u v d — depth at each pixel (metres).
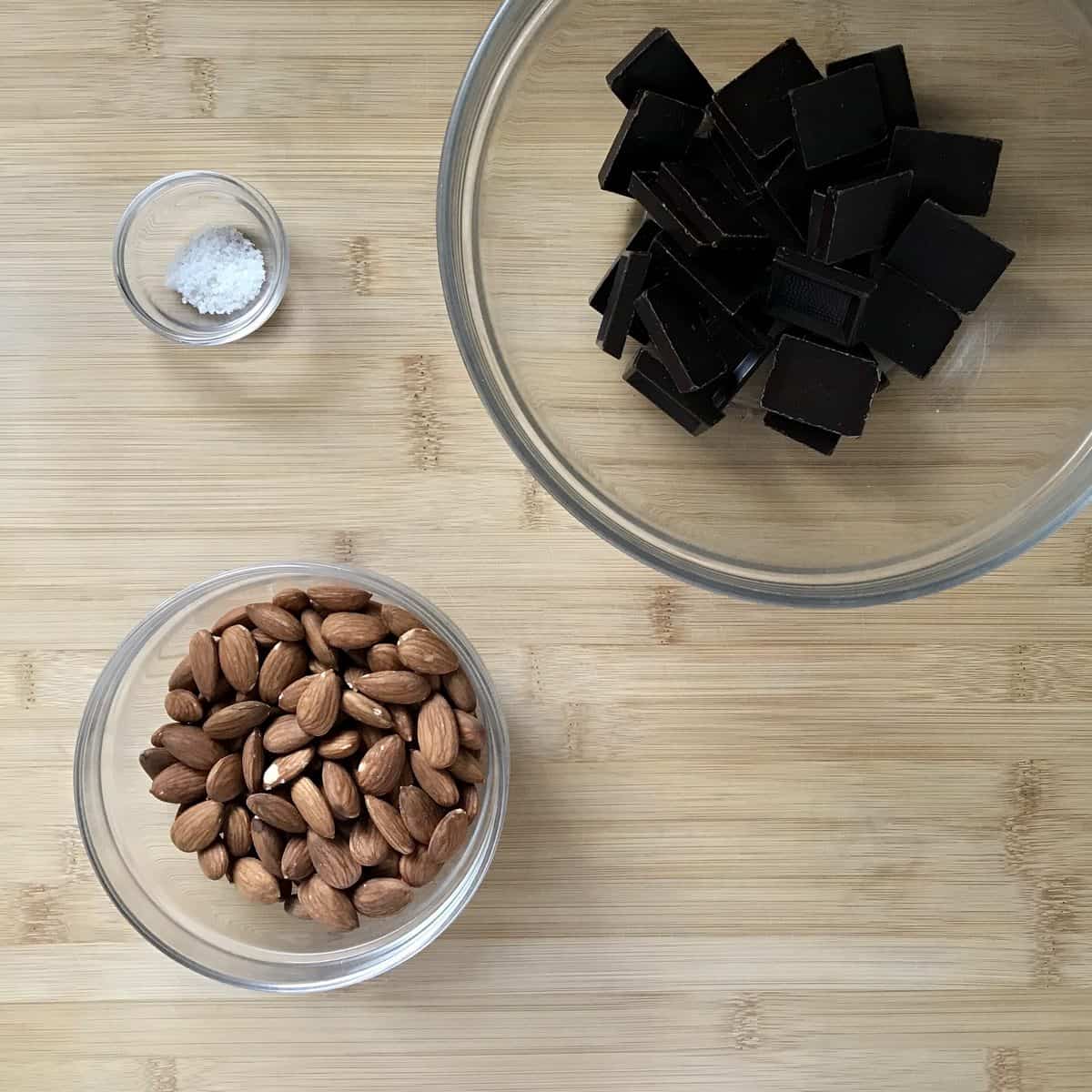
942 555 0.46
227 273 0.49
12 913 0.51
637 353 0.46
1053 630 0.50
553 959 0.51
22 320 0.50
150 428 0.50
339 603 0.46
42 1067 0.51
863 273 0.43
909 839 0.51
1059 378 0.46
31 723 0.51
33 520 0.50
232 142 0.49
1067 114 0.44
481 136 0.44
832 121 0.41
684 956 0.51
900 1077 0.51
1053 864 0.51
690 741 0.51
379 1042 0.51
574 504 0.44
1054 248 0.45
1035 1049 0.51
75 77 0.49
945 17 0.44
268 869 0.46
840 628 0.50
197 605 0.48
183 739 0.46
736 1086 0.51
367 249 0.49
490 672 0.50
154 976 0.51
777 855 0.51
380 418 0.50
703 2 0.44
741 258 0.44
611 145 0.45
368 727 0.46
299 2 0.48
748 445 0.48
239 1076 0.51
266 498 0.50
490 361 0.46
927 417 0.47
